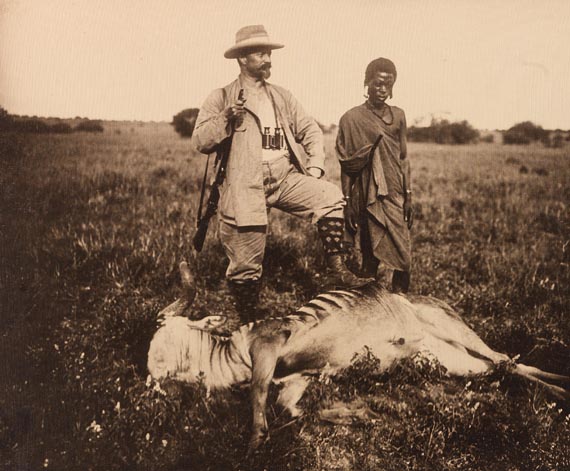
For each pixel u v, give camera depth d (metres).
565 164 10.59
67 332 4.32
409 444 3.26
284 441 3.27
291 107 4.25
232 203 4.00
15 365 3.82
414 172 10.69
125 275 5.18
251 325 3.76
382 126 4.49
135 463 3.13
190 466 3.14
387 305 3.97
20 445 3.22
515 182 9.48
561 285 5.24
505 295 5.10
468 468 3.15
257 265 4.18
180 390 3.59
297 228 6.24
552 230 7.00
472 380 3.84
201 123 4.05
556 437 3.32
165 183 8.74
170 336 3.71
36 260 5.32
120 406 3.50
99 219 6.62
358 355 3.73
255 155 3.98
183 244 5.64
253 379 3.47
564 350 4.27
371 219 4.55
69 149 9.56
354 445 3.29
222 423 3.44
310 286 5.14
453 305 4.92
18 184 7.29
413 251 6.07
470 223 7.12
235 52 4.08
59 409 3.40
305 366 3.73
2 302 4.61
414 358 3.84
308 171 4.23
